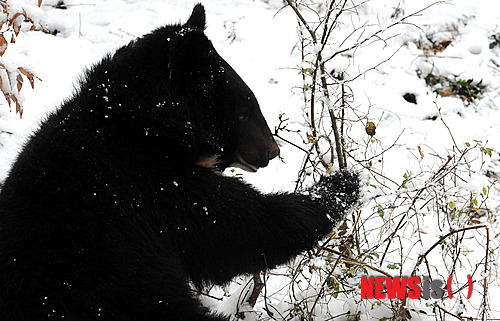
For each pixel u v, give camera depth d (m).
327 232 4.89
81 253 3.94
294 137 7.66
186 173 4.36
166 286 4.13
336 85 6.28
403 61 9.11
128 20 9.29
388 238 5.16
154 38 4.58
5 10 5.20
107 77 4.44
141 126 4.31
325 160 5.76
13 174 4.27
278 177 7.12
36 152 4.25
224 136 4.68
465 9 10.07
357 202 5.09
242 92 4.70
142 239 4.13
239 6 9.84
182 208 4.30
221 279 4.59
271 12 9.77
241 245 4.48
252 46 9.10
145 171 4.26
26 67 5.25
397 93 8.66
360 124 7.89
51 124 4.43
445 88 9.05
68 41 8.70
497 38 9.70
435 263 5.99
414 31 9.55
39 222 3.98
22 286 3.85
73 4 9.59
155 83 4.38
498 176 7.64
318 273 5.37
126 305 3.97
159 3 9.69
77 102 4.49
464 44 9.58
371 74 8.78
